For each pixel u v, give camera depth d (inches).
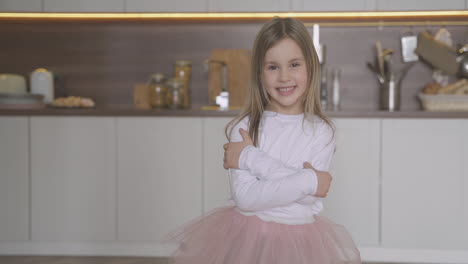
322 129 45.0
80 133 99.5
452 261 95.7
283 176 40.0
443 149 95.3
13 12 106.0
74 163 99.6
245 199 40.1
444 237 95.7
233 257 41.8
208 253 44.1
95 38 118.1
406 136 95.9
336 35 114.9
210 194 98.6
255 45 44.4
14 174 100.0
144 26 117.6
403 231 96.3
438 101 100.2
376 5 102.3
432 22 111.6
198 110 98.0
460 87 101.0
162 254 99.6
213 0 104.7
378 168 96.4
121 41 118.0
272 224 42.2
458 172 95.2
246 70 112.7
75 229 100.1
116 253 100.3
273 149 44.3
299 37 42.1
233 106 113.0
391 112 95.7
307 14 106.7
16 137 99.7
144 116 98.9
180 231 49.0
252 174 41.2
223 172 98.3
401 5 101.8
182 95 106.1
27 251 100.7
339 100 113.1
